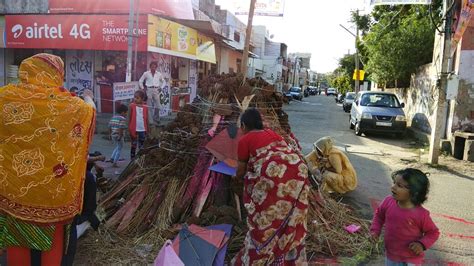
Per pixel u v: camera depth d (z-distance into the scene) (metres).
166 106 15.93
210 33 18.50
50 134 2.63
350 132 16.78
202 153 5.37
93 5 15.19
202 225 4.63
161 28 13.55
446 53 10.05
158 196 5.13
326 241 4.84
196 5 20.30
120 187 5.46
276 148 3.38
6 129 2.60
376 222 3.41
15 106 2.61
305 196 3.35
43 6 15.56
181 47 15.48
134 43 12.65
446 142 11.88
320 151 6.99
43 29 13.45
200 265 4.03
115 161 8.39
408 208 3.16
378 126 15.17
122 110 8.53
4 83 15.35
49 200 2.68
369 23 31.02
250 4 6.89
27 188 2.62
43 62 2.71
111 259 4.21
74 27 13.16
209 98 5.82
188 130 5.64
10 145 2.60
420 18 20.44
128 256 4.28
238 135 4.97
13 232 2.71
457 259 4.79
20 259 2.76
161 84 11.99
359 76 32.22
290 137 5.80
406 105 19.38
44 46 13.50
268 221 3.27
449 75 10.00
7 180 2.61
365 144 13.70
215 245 4.23
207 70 22.16
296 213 3.31
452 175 9.37
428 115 15.02
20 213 2.65
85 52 15.01
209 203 5.05
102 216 4.91
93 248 4.39
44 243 2.72
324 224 5.19
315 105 37.41
